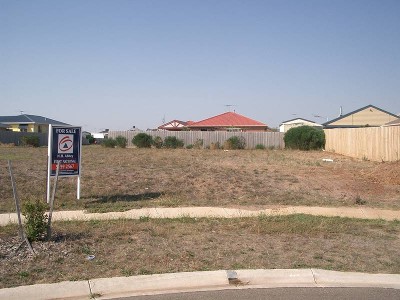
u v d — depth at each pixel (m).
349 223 11.27
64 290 6.54
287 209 12.88
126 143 48.78
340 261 8.17
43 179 17.34
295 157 31.23
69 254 8.05
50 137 13.26
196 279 7.12
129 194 14.94
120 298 6.47
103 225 10.45
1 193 14.39
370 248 9.04
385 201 14.46
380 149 27.33
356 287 7.09
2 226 10.12
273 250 8.75
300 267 7.75
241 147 45.44
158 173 19.77
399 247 9.14
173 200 13.87
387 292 6.85
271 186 16.69
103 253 8.23
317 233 10.19
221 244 9.09
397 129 25.22
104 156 31.34
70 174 13.58
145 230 10.09
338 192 15.84
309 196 14.99
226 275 7.27
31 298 6.32
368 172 20.62
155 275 7.11
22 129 67.50
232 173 20.06
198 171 20.72
